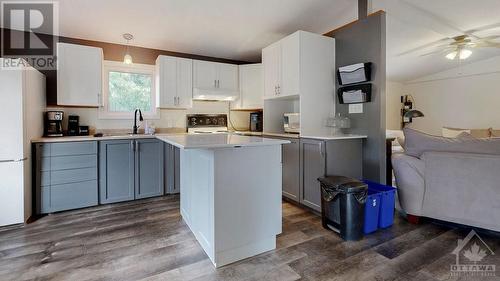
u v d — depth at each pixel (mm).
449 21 3512
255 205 1874
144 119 3895
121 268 1745
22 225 2471
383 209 2326
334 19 3188
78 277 1646
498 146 2115
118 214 2801
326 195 2328
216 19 3119
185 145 1525
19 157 2434
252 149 1838
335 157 2678
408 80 7156
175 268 1743
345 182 2193
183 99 3912
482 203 2051
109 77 3693
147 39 3619
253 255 1895
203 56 4414
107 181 3098
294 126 3297
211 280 1607
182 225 2484
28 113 2580
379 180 2711
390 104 7113
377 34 2689
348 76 2943
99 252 1963
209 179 1774
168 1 2695
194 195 2127
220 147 1601
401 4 3020
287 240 2152
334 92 3229
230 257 1794
